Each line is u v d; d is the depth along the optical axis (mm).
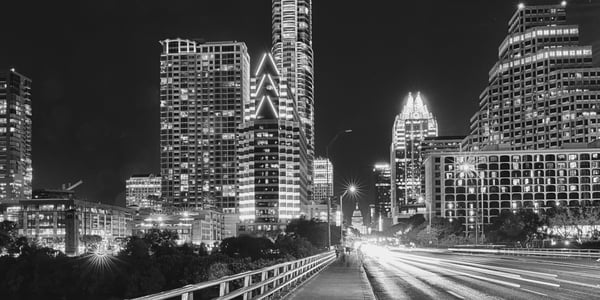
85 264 108750
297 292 26828
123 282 103188
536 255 80562
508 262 59531
